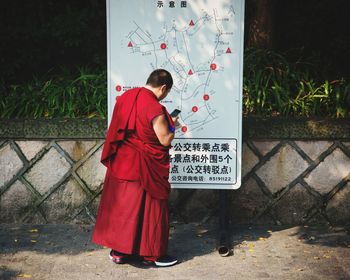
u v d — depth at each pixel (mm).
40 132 5395
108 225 4535
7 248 4895
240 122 4949
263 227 5441
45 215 5508
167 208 4555
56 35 6668
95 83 6012
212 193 5477
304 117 5434
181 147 4988
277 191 5465
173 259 4598
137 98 4375
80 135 5402
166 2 4859
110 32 4895
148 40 4895
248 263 4621
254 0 6582
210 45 4887
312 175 5434
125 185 4445
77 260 4676
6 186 5465
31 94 5906
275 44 6629
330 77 6297
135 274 4426
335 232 5324
